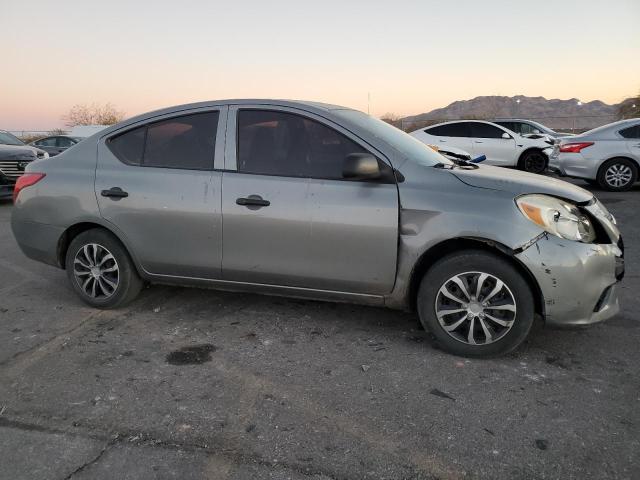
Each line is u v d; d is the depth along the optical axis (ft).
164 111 13.66
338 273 11.94
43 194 14.20
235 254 12.62
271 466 7.91
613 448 8.27
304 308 14.44
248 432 8.76
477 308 11.10
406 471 7.79
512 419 9.08
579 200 11.16
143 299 15.24
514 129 51.42
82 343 12.35
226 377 10.66
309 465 7.93
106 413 9.37
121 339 12.56
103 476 7.73
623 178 34.17
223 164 12.71
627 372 10.75
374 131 12.35
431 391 10.03
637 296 15.28
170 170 13.11
